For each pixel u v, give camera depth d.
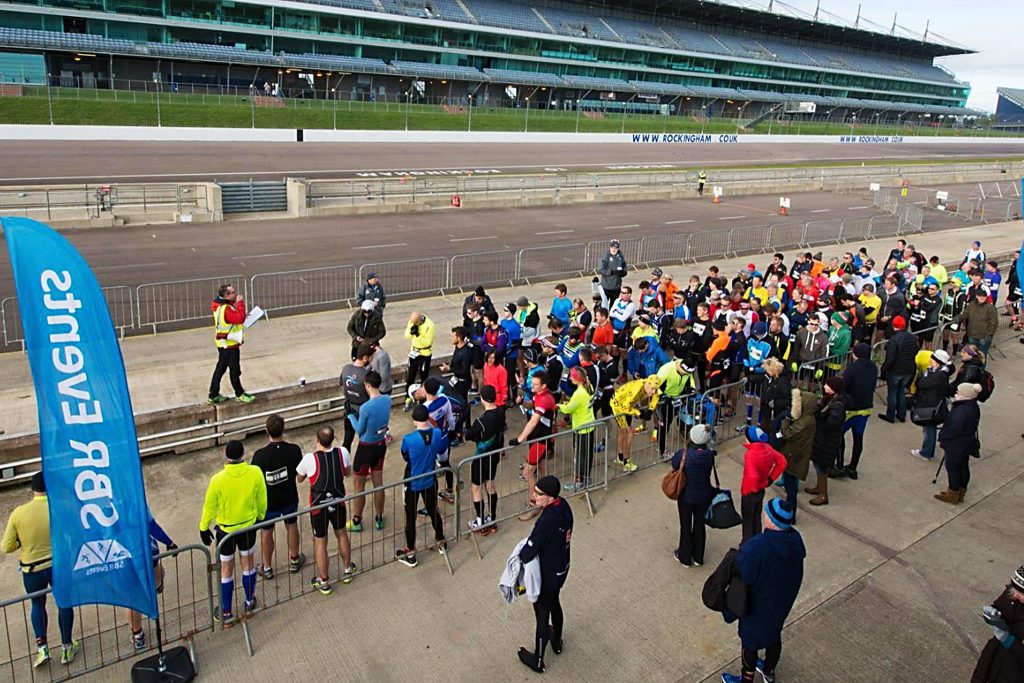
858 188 49.12
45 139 44.00
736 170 48.38
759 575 5.32
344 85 73.69
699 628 6.59
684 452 7.26
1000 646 4.98
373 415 7.79
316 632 6.41
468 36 79.19
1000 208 42.03
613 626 6.58
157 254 21.45
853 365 9.15
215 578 7.26
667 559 7.62
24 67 55.94
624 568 7.45
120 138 46.16
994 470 9.83
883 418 11.53
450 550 7.71
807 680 5.96
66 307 5.22
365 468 7.94
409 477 7.32
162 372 12.26
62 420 5.32
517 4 88.69
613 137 69.88
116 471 5.48
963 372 9.83
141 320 15.38
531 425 8.24
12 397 10.93
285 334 14.84
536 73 83.06
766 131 87.88
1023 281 11.94
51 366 5.25
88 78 58.62
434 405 8.05
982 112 133.12
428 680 5.87
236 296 10.32
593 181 40.28
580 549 7.77
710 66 98.69
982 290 13.38
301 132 52.69
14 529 5.84
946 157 78.81
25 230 5.09
